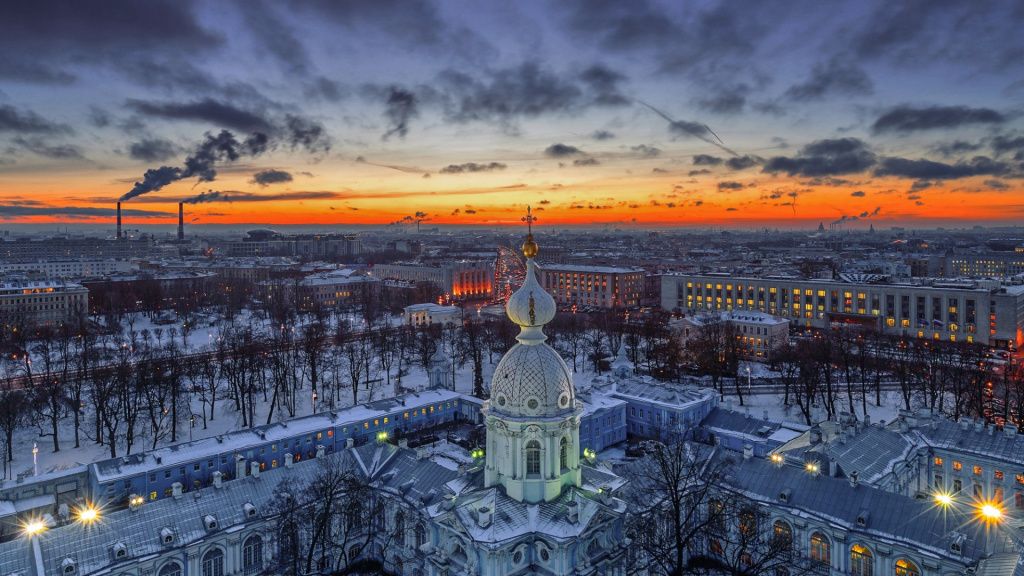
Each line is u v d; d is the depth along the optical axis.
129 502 105.25
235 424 179.50
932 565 83.75
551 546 66.38
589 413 155.88
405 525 104.00
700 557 104.88
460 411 178.62
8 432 150.75
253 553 99.50
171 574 91.88
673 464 89.31
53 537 88.00
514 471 70.31
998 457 114.75
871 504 92.81
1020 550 74.75
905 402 186.62
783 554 94.88
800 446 116.12
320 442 147.00
